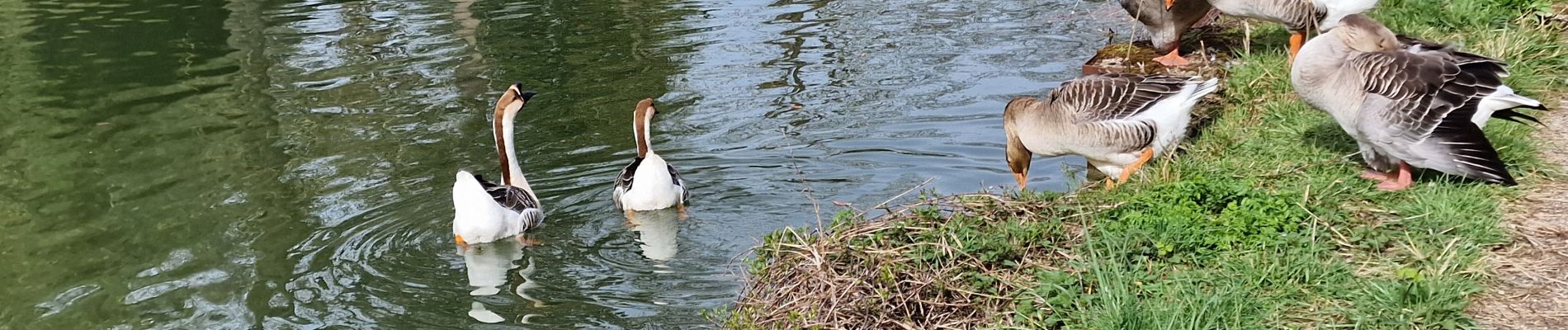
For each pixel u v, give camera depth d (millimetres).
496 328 6637
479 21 15828
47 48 14766
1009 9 15508
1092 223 6105
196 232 8383
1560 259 5359
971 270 5719
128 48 14703
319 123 11203
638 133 9227
